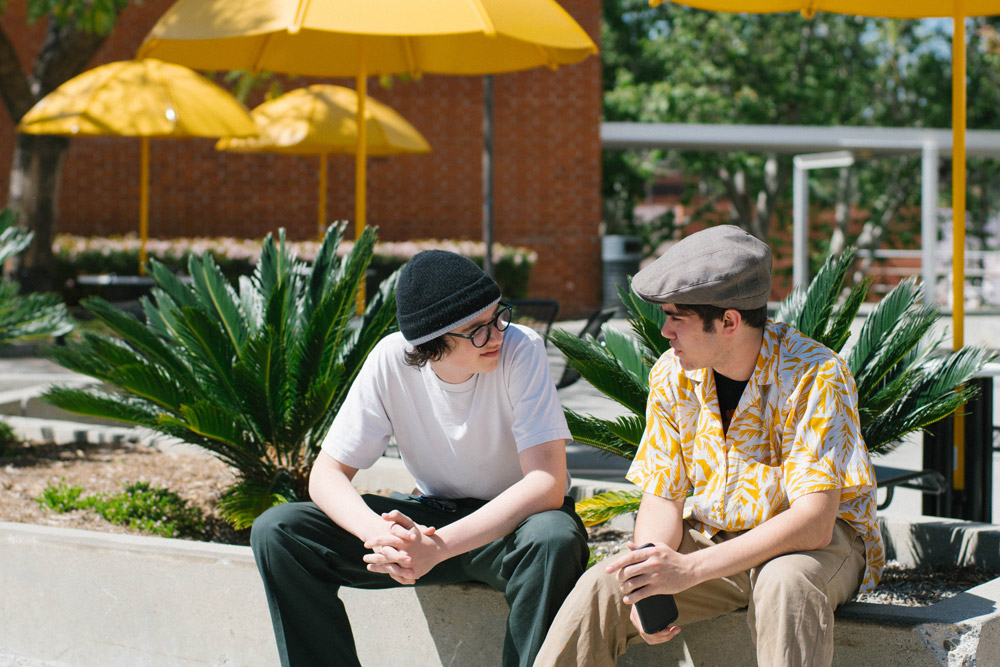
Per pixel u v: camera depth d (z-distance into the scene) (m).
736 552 2.52
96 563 3.53
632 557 2.52
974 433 4.20
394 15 4.76
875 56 24.94
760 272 2.59
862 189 26.89
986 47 24.44
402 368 2.98
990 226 26.33
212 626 3.39
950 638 2.60
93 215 16.50
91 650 3.56
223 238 16.03
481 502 3.08
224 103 10.02
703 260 2.57
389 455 5.82
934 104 24.39
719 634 2.82
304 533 2.88
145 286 13.46
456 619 3.16
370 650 3.29
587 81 16.75
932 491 4.15
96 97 9.62
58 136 12.70
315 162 16.72
